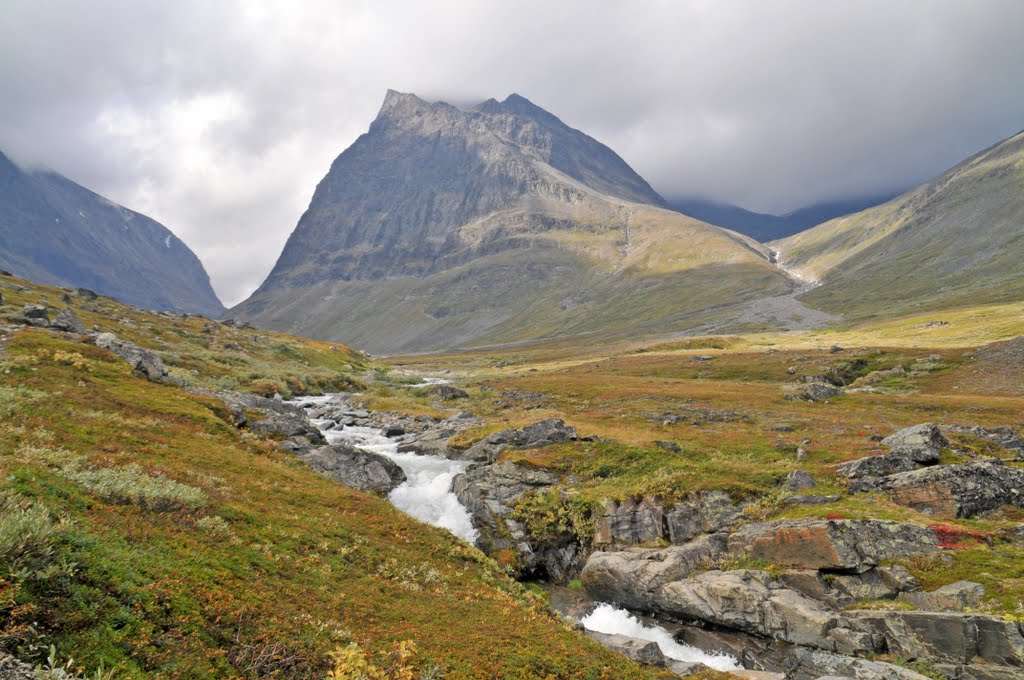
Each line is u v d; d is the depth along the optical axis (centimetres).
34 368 3634
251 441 3941
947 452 4150
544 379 12100
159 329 12044
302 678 1331
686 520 3691
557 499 4203
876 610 2538
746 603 2802
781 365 12194
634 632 2981
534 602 2658
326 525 2533
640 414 7175
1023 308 17300
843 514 3117
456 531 4028
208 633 1334
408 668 1498
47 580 1170
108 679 1005
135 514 1783
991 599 2381
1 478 1571
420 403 9194
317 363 14000
